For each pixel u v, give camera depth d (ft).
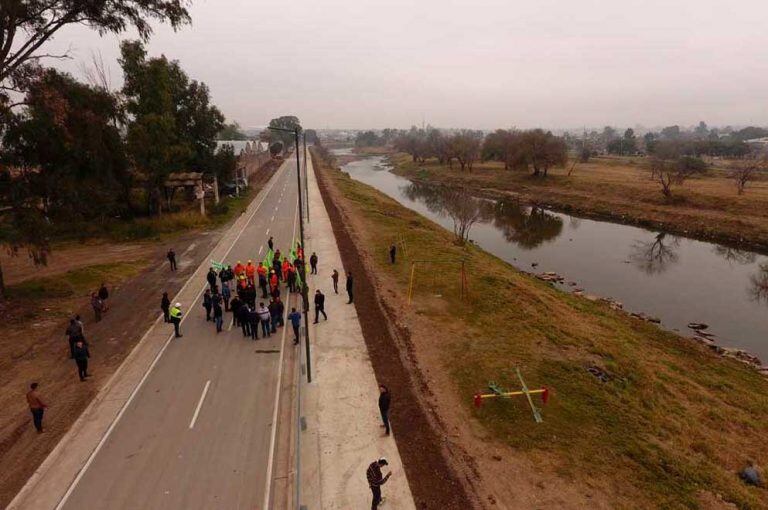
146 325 77.20
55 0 77.61
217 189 190.80
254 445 48.11
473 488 43.32
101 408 54.39
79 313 82.17
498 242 176.14
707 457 51.75
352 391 58.34
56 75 85.15
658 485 45.29
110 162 118.93
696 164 252.21
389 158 618.03
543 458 47.83
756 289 123.65
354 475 44.39
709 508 43.24
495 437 50.90
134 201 169.58
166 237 138.92
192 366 64.03
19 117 86.53
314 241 133.80
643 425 55.06
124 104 137.90
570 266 144.66
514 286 99.40
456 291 94.48
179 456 46.44
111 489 42.11
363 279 100.63
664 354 81.15
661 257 154.92
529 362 66.33
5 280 100.32
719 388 70.64
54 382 59.82
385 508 40.70
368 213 184.65
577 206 241.35
